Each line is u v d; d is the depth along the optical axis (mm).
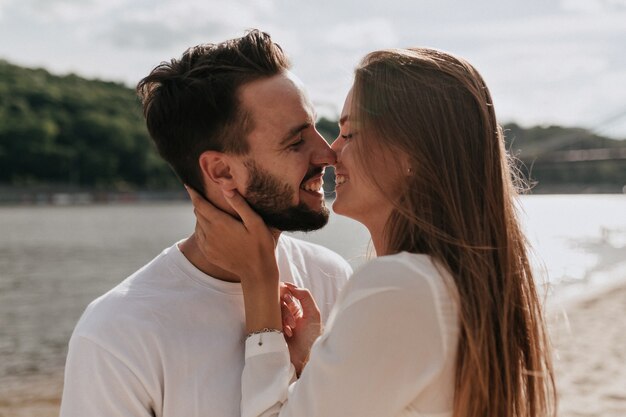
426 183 1434
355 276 1387
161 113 1750
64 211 82625
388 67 1486
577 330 8570
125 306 1652
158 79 1759
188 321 1673
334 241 19031
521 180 1865
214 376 1652
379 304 1318
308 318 1770
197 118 1699
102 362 1595
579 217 47906
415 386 1323
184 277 1724
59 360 9703
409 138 1438
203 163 1710
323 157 1709
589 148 101188
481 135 1458
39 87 111938
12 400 7488
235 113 1673
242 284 1667
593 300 11648
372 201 1545
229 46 1713
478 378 1337
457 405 1349
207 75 1700
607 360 6812
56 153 100250
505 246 1447
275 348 1599
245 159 1688
